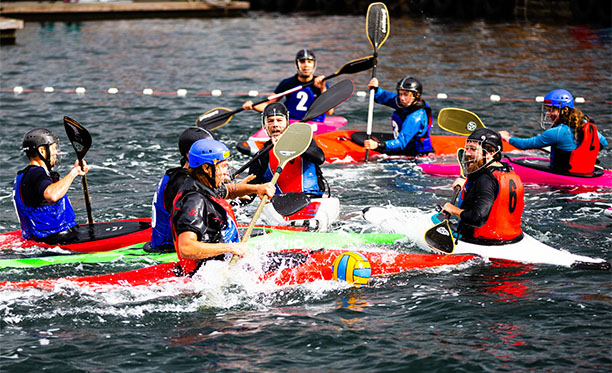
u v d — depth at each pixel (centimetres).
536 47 3133
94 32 3828
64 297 859
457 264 951
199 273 869
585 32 3503
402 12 4506
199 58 3022
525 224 1123
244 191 936
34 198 998
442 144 1648
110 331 783
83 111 2089
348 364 708
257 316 816
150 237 1028
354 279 892
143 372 697
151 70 2770
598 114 1959
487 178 949
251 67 2811
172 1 4647
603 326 771
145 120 1975
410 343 746
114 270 945
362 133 1686
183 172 905
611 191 1295
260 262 906
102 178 1434
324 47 3256
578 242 1044
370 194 1318
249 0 5066
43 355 730
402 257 959
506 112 2017
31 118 1997
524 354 717
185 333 777
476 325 782
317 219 1089
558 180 1343
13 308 834
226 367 704
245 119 1998
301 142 1026
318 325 791
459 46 3216
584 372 680
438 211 1152
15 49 3288
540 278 905
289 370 697
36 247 1009
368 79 2564
